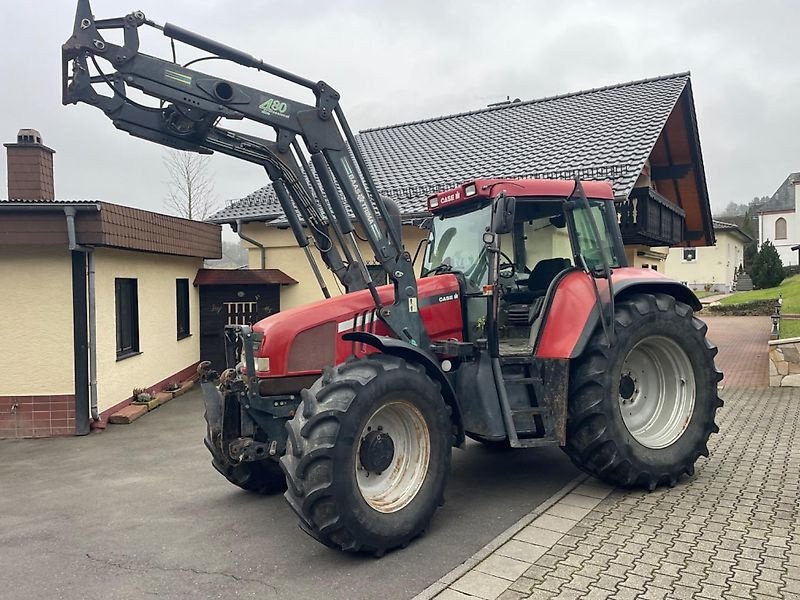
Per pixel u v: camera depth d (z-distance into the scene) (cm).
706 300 3194
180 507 534
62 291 827
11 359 828
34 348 827
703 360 552
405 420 446
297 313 490
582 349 493
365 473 431
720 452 623
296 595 366
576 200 543
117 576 402
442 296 524
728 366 1206
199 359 1284
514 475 583
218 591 376
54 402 822
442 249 581
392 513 416
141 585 388
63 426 821
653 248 1565
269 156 500
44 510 536
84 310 827
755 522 438
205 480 614
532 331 532
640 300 536
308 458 388
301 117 477
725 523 438
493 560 393
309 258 538
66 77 437
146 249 945
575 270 540
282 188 524
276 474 554
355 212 486
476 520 471
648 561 382
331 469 389
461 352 488
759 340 1625
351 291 532
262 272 1284
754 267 3503
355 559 412
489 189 527
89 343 838
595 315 508
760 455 609
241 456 473
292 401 485
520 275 570
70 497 570
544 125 1458
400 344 445
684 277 4784
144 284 1030
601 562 384
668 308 541
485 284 525
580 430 505
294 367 479
